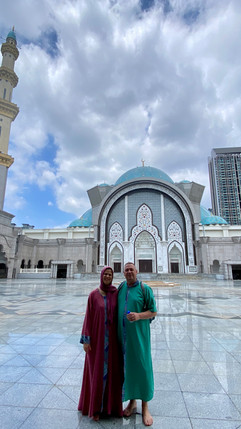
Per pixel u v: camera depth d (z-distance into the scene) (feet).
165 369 14.44
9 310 33.12
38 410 10.23
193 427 9.13
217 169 375.25
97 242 151.94
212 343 19.25
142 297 10.77
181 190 151.94
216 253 143.13
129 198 158.92
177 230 150.92
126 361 10.18
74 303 39.45
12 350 17.39
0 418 9.62
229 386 12.34
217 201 366.02
